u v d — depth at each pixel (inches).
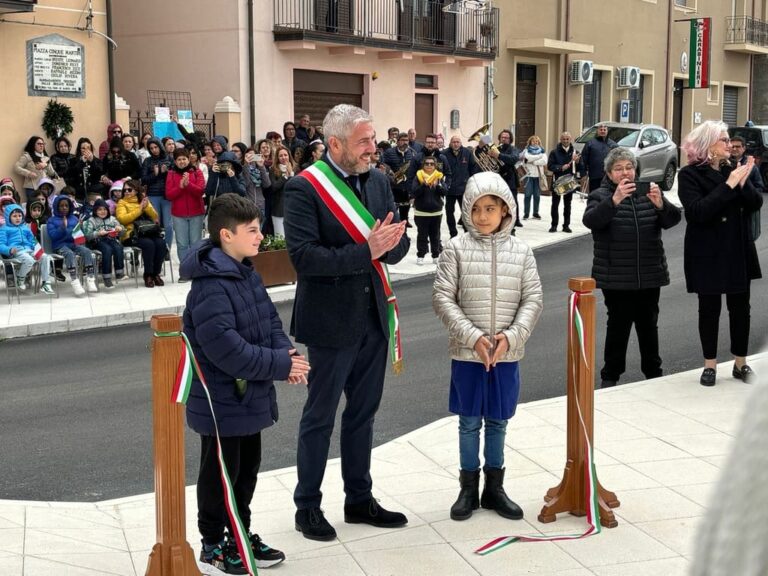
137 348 383.9
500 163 668.7
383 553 167.8
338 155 169.5
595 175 732.0
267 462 233.0
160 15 812.6
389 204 177.3
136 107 837.8
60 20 649.6
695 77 1366.9
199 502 157.6
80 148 602.5
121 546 173.3
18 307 455.8
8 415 281.7
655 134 979.3
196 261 150.9
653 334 291.4
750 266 280.2
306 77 831.1
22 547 166.4
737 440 21.4
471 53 949.2
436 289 186.2
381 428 261.4
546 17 1082.7
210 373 151.9
